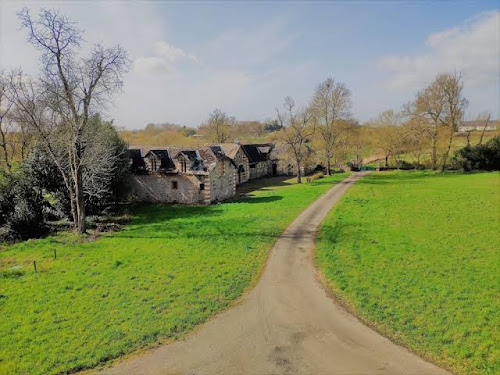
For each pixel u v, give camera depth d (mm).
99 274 24672
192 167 50625
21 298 21109
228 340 16984
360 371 14578
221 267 25641
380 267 25031
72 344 16484
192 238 32719
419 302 19859
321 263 26328
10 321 18469
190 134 167875
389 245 29562
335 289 22125
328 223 37188
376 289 21672
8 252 30359
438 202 46312
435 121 82188
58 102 33000
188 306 20094
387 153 91750
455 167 83312
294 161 82625
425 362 15031
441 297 20297
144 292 21781
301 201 50188
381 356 15508
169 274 24469
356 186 63062
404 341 16516
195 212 45062
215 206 48781
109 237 34219
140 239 33000
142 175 52438
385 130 92812
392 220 37875
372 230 34188
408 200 48500
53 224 39531
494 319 17766
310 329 17812
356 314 19172
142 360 15586
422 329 17297
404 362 15062
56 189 40344
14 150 55031
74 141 34031
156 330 17641
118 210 47500
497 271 23641
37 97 33625
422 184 63562
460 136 105250
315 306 20109
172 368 15055
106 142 41969
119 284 22953
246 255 28078
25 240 34594
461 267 24562
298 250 29297
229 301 20828
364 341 16641
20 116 38906
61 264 26859
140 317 18844
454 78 80188
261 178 84250
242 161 75688
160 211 46688
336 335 17203
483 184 60188
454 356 15219
